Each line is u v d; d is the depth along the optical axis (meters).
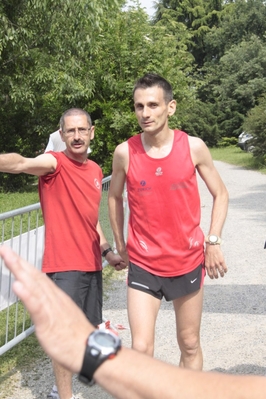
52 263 3.88
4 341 4.82
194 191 3.52
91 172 3.92
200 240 3.58
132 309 3.46
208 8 60.94
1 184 17.22
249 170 24.62
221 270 3.66
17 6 13.91
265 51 45.34
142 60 16.17
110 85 15.71
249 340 5.25
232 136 45.69
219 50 58.00
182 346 3.73
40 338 0.89
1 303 4.33
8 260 0.90
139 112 3.46
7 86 15.56
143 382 0.88
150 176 3.45
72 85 15.13
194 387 0.88
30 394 4.19
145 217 3.47
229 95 46.25
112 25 16.09
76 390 4.28
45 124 17.31
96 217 3.96
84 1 13.54
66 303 0.91
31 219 5.14
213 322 5.73
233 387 0.88
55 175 3.84
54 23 14.02
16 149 17.62
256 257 8.48
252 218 11.98
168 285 3.51
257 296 6.58
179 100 17.36
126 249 3.86
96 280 4.00
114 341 0.90
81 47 14.45
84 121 3.86
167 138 3.50
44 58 15.26
